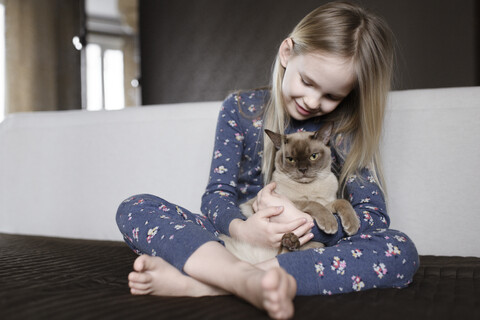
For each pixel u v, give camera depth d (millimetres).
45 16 5723
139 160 2393
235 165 1735
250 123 1809
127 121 2438
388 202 1977
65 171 2551
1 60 5613
